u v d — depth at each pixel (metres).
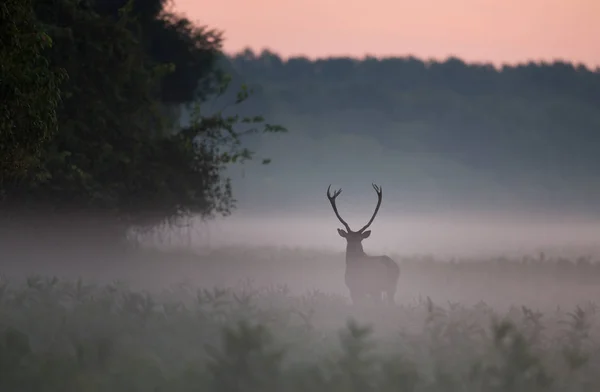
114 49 76.94
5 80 37.94
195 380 17.61
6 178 42.88
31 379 17.30
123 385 17.20
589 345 25.16
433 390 18.00
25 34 39.59
